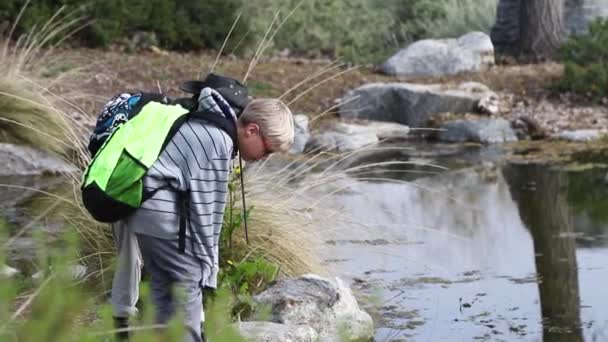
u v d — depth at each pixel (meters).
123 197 6.25
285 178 10.50
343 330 6.73
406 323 8.88
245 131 6.51
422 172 16.25
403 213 13.06
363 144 18.52
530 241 11.80
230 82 6.59
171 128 6.33
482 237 11.95
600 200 13.86
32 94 15.16
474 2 30.17
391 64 23.47
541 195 14.30
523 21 26.16
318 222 10.45
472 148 18.70
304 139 17.83
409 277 10.30
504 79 22.91
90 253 9.13
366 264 10.69
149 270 6.47
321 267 9.67
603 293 9.78
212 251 6.42
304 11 27.69
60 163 14.73
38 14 21.56
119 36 22.89
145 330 4.89
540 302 9.54
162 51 23.19
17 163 14.53
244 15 25.64
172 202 6.32
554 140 19.16
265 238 9.39
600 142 18.77
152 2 23.62
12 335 4.14
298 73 22.36
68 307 4.30
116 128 6.41
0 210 12.05
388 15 29.97
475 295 9.73
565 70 21.72
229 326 5.11
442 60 23.48
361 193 14.31
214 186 6.36
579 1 26.64
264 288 8.80
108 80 19.75
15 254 9.57
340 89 21.69
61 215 9.80
